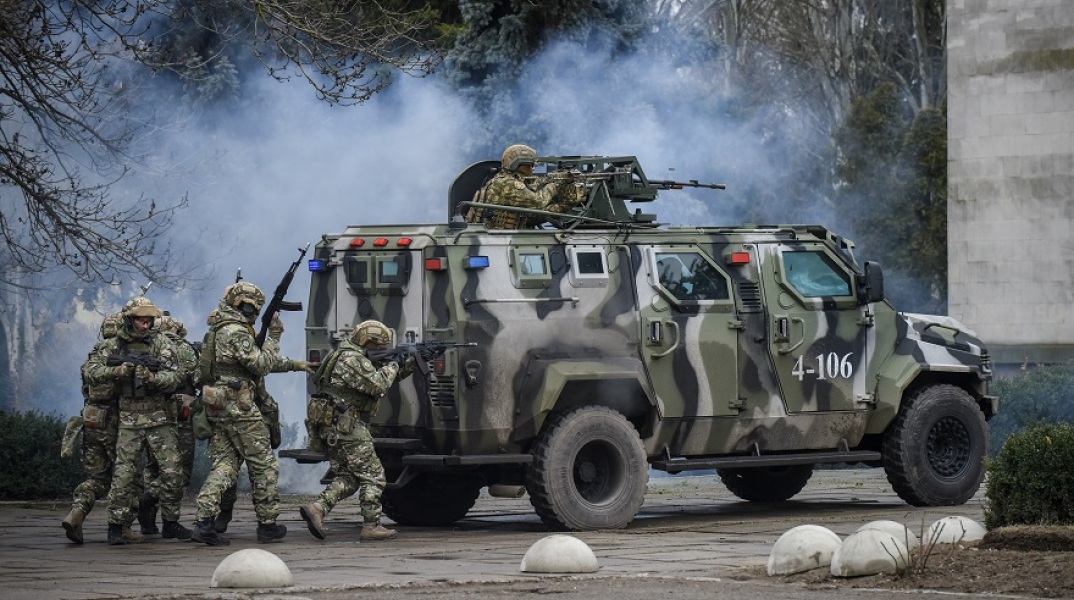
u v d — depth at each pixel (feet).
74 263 99.66
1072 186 164.66
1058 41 165.07
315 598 51.11
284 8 94.17
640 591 51.70
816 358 85.35
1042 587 49.57
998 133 168.14
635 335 80.12
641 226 83.46
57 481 100.68
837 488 105.91
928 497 88.07
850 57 311.47
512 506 99.45
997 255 168.25
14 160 96.68
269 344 75.00
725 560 62.75
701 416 81.87
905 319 89.10
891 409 87.10
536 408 77.05
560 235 79.25
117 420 76.59
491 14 151.02
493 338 76.74
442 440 77.61
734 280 83.51
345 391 74.18
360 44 103.86
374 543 73.46
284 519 88.63
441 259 76.74
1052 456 62.69
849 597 49.39
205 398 73.46
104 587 55.88
